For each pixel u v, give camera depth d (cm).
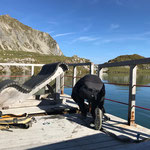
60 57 11206
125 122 499
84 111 515
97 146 327
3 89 466
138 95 1667
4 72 5234
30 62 7675
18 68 5934
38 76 666
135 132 416
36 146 317
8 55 8400
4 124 401
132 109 463
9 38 19962
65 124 461
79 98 504
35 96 720
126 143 345
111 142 349
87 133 399
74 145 329
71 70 7931
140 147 168
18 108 584
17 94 502
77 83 502
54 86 760
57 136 373
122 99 1394
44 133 388
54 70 585
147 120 817
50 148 311
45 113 583
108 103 1229
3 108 564
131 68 458
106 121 506
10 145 317
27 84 632
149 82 3284
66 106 638
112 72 10481
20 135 370
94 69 641
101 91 445
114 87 2455
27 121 426
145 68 15425
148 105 1164
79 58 11831
